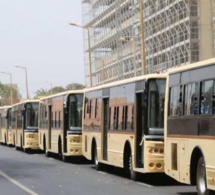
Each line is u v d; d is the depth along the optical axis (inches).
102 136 901.2
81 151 1103.6
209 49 2591.0
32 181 755.4
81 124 1107.9
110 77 3641.7
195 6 2581.2
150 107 693.9
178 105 591.8
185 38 2596.0
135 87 732.7
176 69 608.1
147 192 617.3
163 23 2755.9
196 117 536.4
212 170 492.4
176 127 593.9
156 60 2856.8
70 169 977.5
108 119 864.9
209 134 501.4
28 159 1267.2
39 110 1446.9
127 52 3228.3
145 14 2935.5
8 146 2003.0
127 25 3213.6
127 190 637.9
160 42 2802.7
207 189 510.6
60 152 1189.1
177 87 599.2
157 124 691.4
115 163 818.2
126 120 767.1
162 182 742.5
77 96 1113.4
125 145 770.2
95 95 956.0
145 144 690.8
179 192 618.8
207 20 2591.0
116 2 3383.4
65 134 1130.7
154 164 685.3
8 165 1074.7
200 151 524.4
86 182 739.4
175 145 595.5
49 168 1000.2
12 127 1835.6
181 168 574.9
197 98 537.6
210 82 508.1
